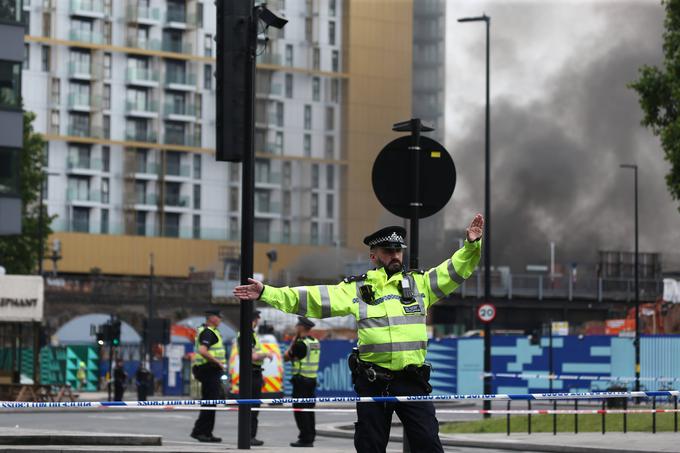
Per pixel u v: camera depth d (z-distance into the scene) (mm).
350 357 25297
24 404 28875
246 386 42906
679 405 88938
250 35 42812
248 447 43062
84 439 46094
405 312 24922
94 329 152250
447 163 34562
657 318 155250
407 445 33125
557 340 110562
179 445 47156
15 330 123062
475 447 58625
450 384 115438
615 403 85750
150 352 141250
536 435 61625
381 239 25219
